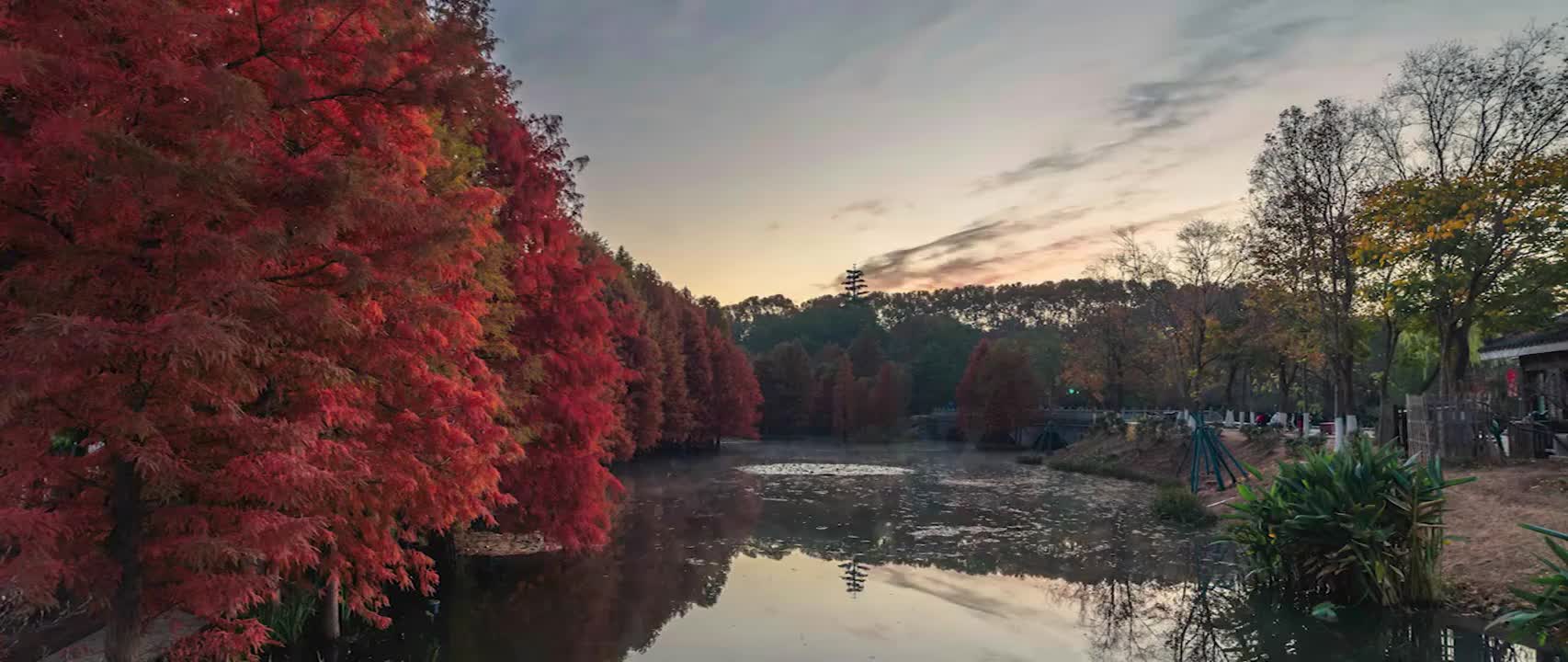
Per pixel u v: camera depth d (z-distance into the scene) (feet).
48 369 17.08
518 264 48.47
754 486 136.98
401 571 33.50
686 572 64.49
